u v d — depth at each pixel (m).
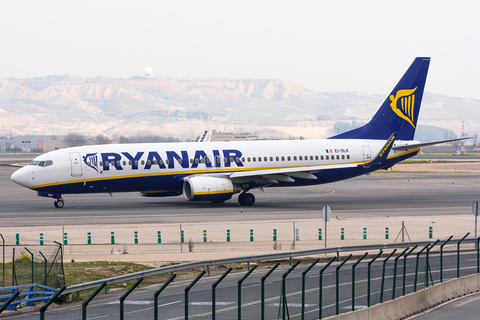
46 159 196.00
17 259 102.56
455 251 127.69
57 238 139.62
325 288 70.50
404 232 151.00
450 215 185.00
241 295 62.66
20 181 193.25
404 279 82.75
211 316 61.56
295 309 66.81
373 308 75.44
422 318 79.00
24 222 164.75
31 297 83.38
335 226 160.12
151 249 127.00
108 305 70.00
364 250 115.12
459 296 93.69
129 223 163.38
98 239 138.25
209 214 185.12
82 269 104.50
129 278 76.19
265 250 126.00
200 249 127.44
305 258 119.88
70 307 81.50
